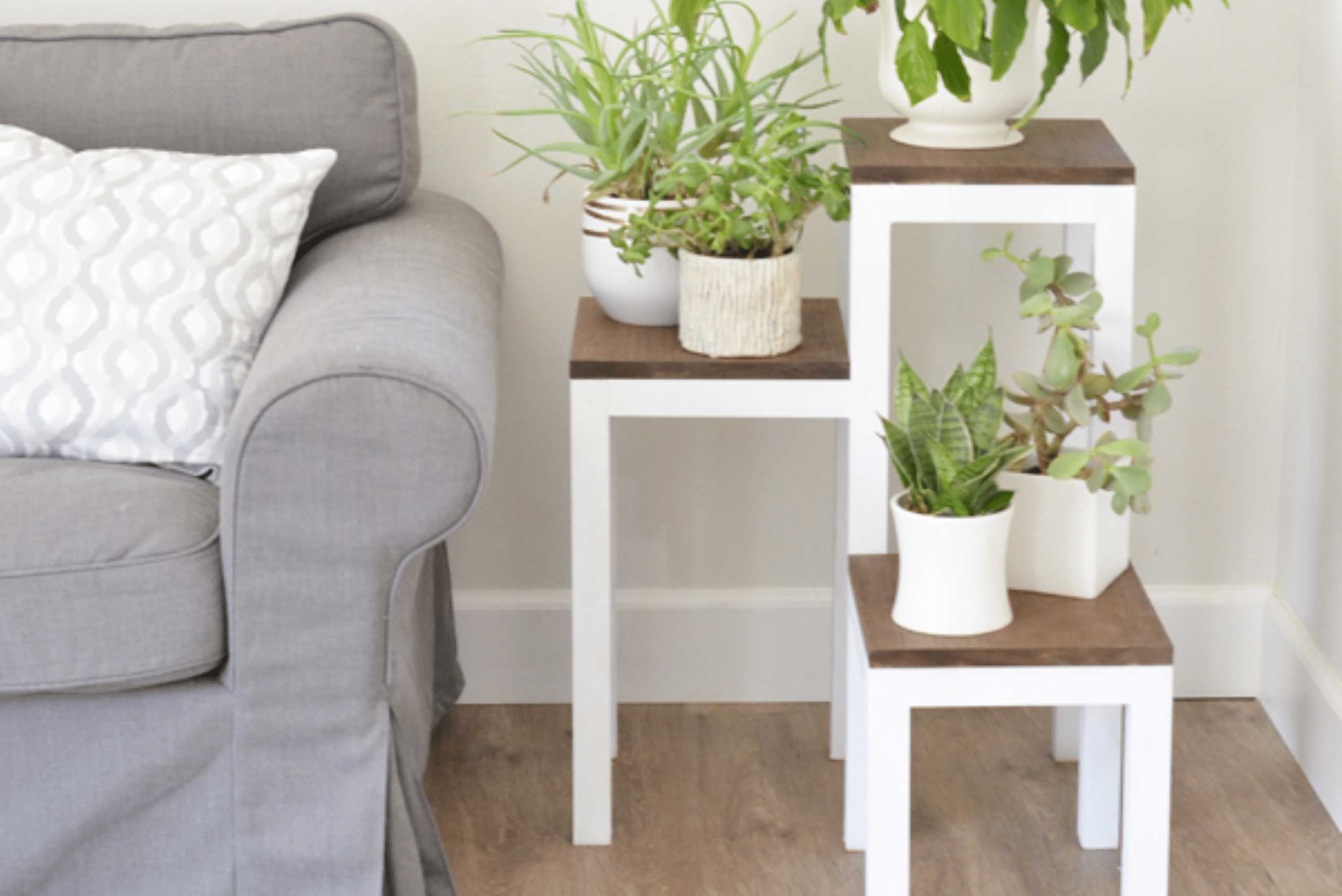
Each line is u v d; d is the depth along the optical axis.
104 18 1.93
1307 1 1.86
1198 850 1.75
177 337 1.54
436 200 1.88
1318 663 1.88
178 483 1.49
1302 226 1.91
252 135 1.73
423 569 1.78
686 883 1.71
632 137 1.67
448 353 1.42
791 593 2.09
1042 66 1.91
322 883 1.47
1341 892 1.67
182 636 1.39
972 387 1.47
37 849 1.46
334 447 1.35
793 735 2.03
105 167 1.63
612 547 1.70
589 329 1.71
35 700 1.42
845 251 1.79
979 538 1.38
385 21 1.82
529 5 1.90
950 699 1.39
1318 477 1.89
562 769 1.95
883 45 1.57
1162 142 1.93
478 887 1.70
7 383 1.53
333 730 1.44
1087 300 1.39
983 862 1.74
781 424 2.02
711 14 1.87
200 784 1.45
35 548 1.36
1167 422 2.03
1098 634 1.39
